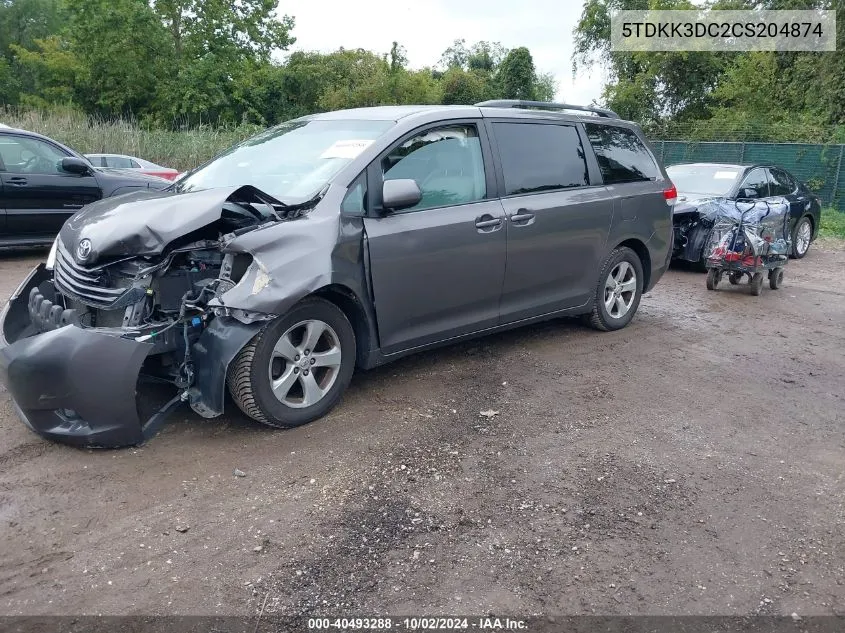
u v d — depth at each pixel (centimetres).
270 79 3775
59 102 3459
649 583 286
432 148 471
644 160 653
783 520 336
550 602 273
